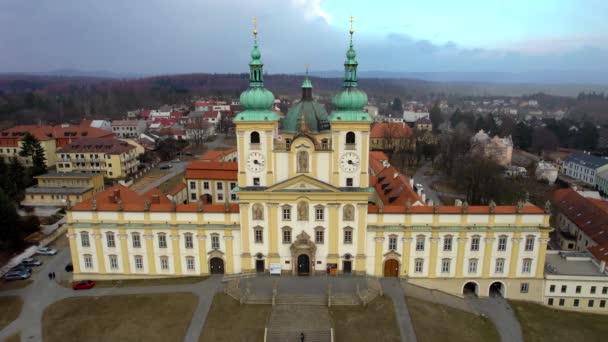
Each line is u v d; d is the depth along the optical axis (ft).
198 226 255.29
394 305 234.38
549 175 536.01
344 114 236.63
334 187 243.60
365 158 241.96
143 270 264.52
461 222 250.78
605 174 515.91
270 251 256.32
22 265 285.43
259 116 238.48
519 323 233.96
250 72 239.09
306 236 250.98
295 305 231.91
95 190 444.55
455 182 513.45
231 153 506.48
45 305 240.53
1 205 307.37
